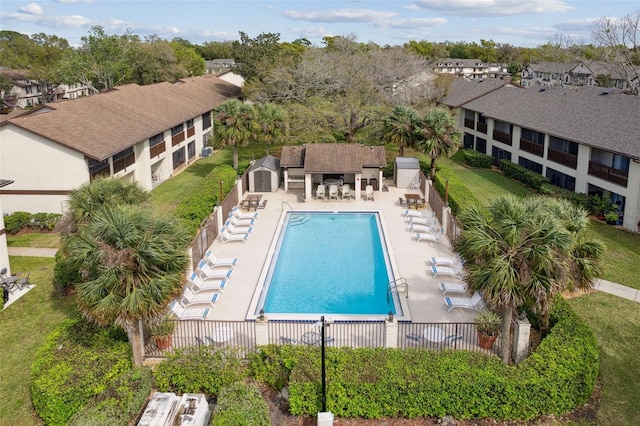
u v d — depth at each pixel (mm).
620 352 16703
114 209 15094
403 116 37531
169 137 42031
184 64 93000
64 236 18875
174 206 34375
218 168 36906
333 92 48594
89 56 76438
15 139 29750
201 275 21938
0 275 22547
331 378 13703
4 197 30812
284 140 45000
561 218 16328
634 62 62562
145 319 14328
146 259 13844
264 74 54656
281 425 13500
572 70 90625
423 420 13570
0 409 14562
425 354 14633
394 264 23672
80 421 12508
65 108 34656
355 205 33375
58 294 21594
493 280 13586
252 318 18812
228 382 14648
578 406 14055
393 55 50531
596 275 16156
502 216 14492
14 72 102750
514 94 48438
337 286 22328
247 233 27375
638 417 13742
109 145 31672
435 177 36062
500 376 13578
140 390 13953
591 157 32812
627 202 28797
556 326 16000
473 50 143250
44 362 14672
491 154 47375
